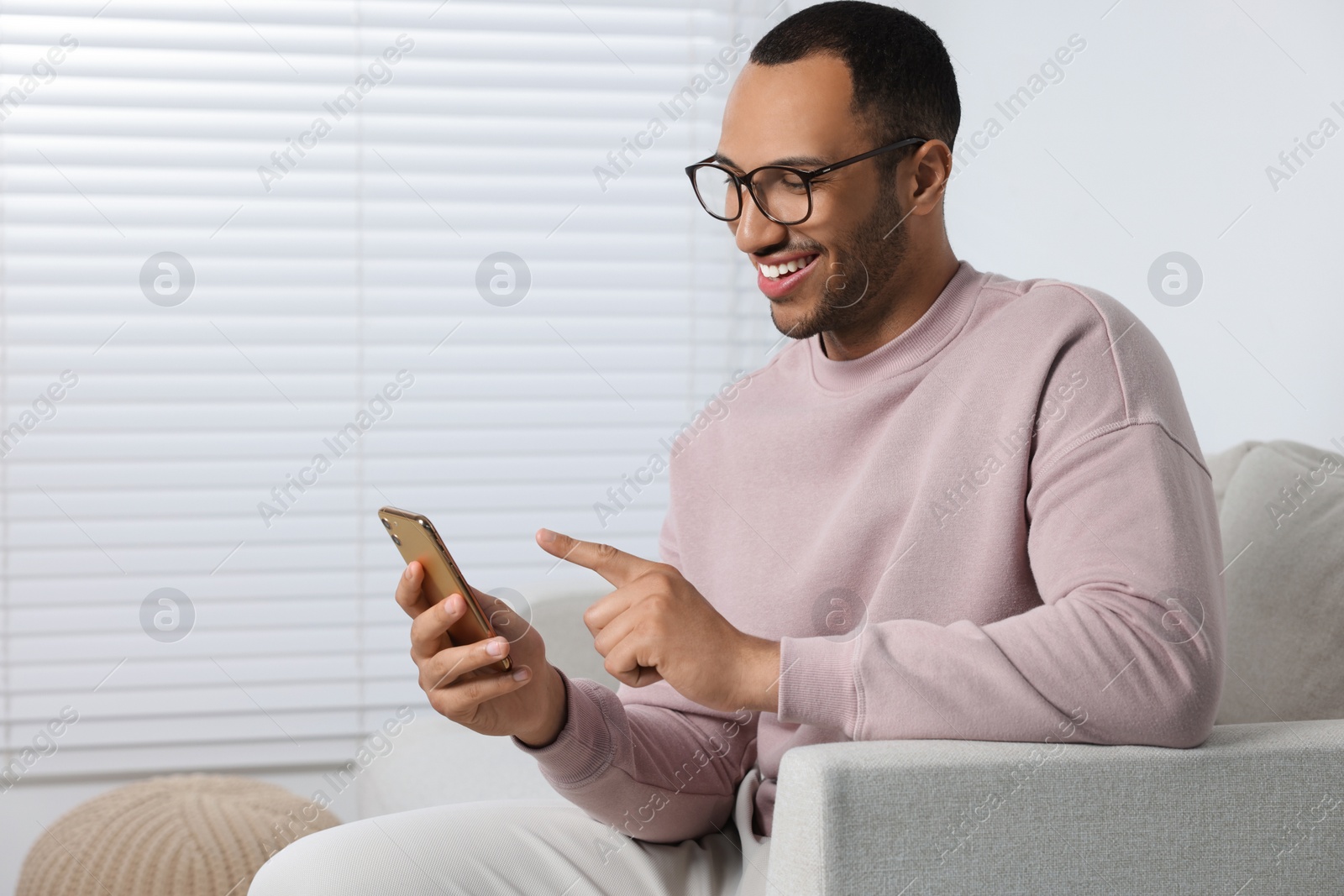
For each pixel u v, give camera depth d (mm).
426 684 806
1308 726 806
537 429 2111
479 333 2107
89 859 1050
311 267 2059
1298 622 1021
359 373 2066
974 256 1973
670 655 778
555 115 2145
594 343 2145
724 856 942
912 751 729
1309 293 1269
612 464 2129
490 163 2121
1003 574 872
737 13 2207
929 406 932
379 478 2062
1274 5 1315
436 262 2104
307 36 2070
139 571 2006
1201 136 1410
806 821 704
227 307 2031
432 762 1311
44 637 1992
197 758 2029
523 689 847
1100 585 767
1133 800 735
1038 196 1742
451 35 2121
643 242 2166
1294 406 1285
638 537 2131
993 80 1885
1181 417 863
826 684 777
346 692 2061
